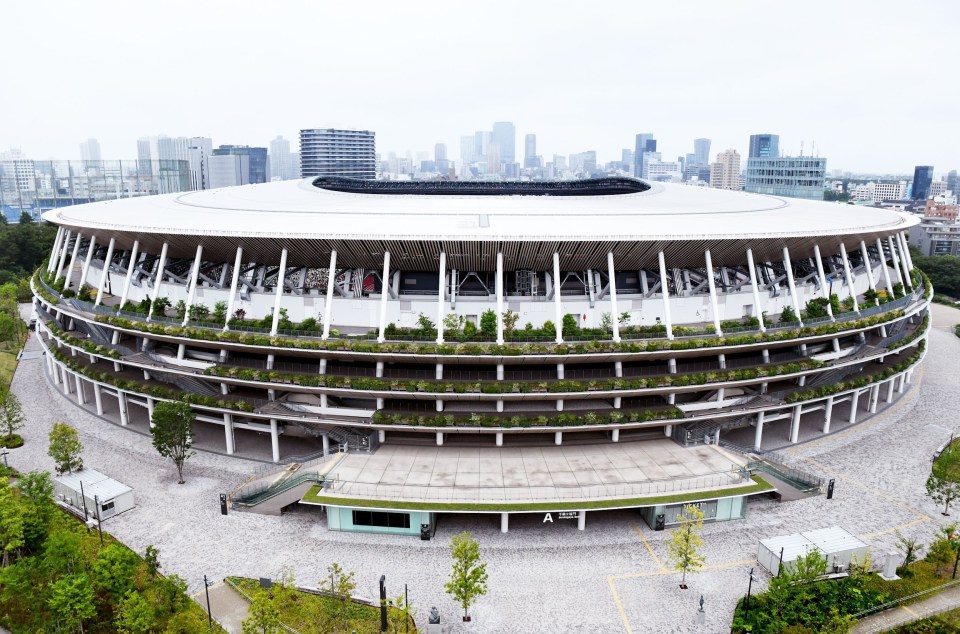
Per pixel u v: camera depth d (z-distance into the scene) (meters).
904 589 45.94
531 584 46.78
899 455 68.19
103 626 43.41
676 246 63.72
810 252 75.06
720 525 54.88
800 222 73.31
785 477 58.50
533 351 59.50
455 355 59.00
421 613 43.69
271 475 60.44
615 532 53.91
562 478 56.16
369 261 65.88
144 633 41.12
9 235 159.75
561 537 53.09
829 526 54.69
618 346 60.00
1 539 47.84
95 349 73.38
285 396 65.88
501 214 72.31
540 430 60.47
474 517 56.31
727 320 70.38
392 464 58.88
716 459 60.22
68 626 40.78
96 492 56.00
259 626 39.28
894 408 82.12
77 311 77.44
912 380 94.56
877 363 80.19
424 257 64.25
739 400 67.12
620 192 122.12
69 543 45.75
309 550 50.97
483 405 64.06
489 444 63.19
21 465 65.12
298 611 43.50
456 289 67.38
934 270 170.00
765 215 77.31
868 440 72.00
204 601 44.50
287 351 62.41
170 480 61.81
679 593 45.78
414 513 52.75
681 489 54.41
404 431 64.38
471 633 41.62
